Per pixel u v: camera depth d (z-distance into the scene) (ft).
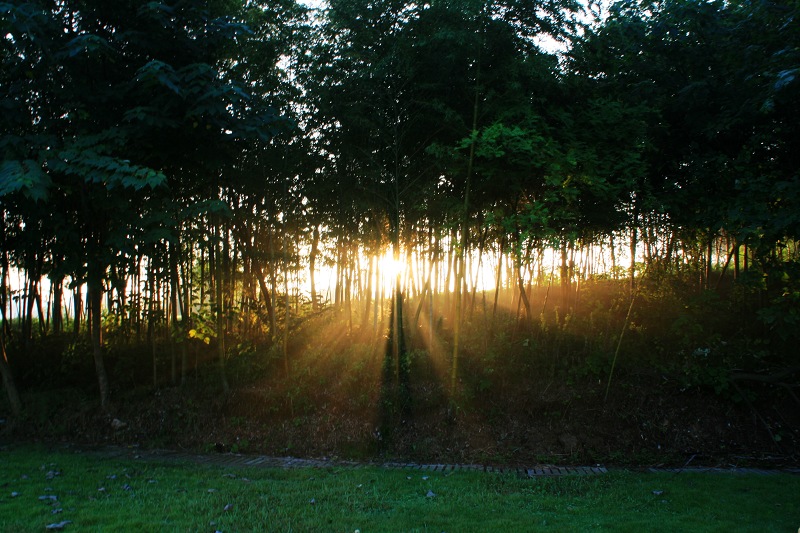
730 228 29.45
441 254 39.42
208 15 28.89
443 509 18.51
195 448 31.24
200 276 37.99
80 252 30.63
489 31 29.60
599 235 36.73
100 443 31.78
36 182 22.70
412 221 35.86
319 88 32.53
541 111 31.27
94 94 28.22
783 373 31.17
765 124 30.42
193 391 34.76
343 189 35.42
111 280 31.55
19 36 24.86
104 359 39.04
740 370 32.48
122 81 29.12
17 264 37.70
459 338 36.09
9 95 27.55
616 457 29.35
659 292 37.42
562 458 29.27
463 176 32.58
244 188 36.17
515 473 25.84
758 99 27.96
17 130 27.94
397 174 32.99
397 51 30.25
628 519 17.65
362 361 34.35
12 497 18.84
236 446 31.04
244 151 34.14
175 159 30.60
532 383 33.35
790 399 32.01
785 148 31.50
